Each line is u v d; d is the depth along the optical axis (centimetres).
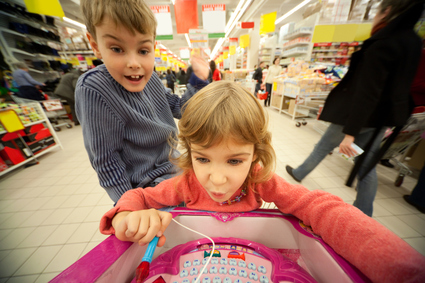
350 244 36
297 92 320
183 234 54
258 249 49
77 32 563
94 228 139
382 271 31
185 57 659
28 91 339
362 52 100
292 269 43
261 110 46
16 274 109
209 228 54
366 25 138
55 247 124
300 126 329
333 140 133
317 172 191
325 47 439
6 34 364
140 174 70
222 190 43
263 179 52
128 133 66
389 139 100
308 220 45
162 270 45
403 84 86
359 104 92
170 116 86
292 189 51
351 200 152
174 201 60
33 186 195
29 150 236
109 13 44
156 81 78
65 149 290
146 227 39
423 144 171
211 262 46
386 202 148
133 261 44
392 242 32
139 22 47
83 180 203
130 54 51
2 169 208
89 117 55
